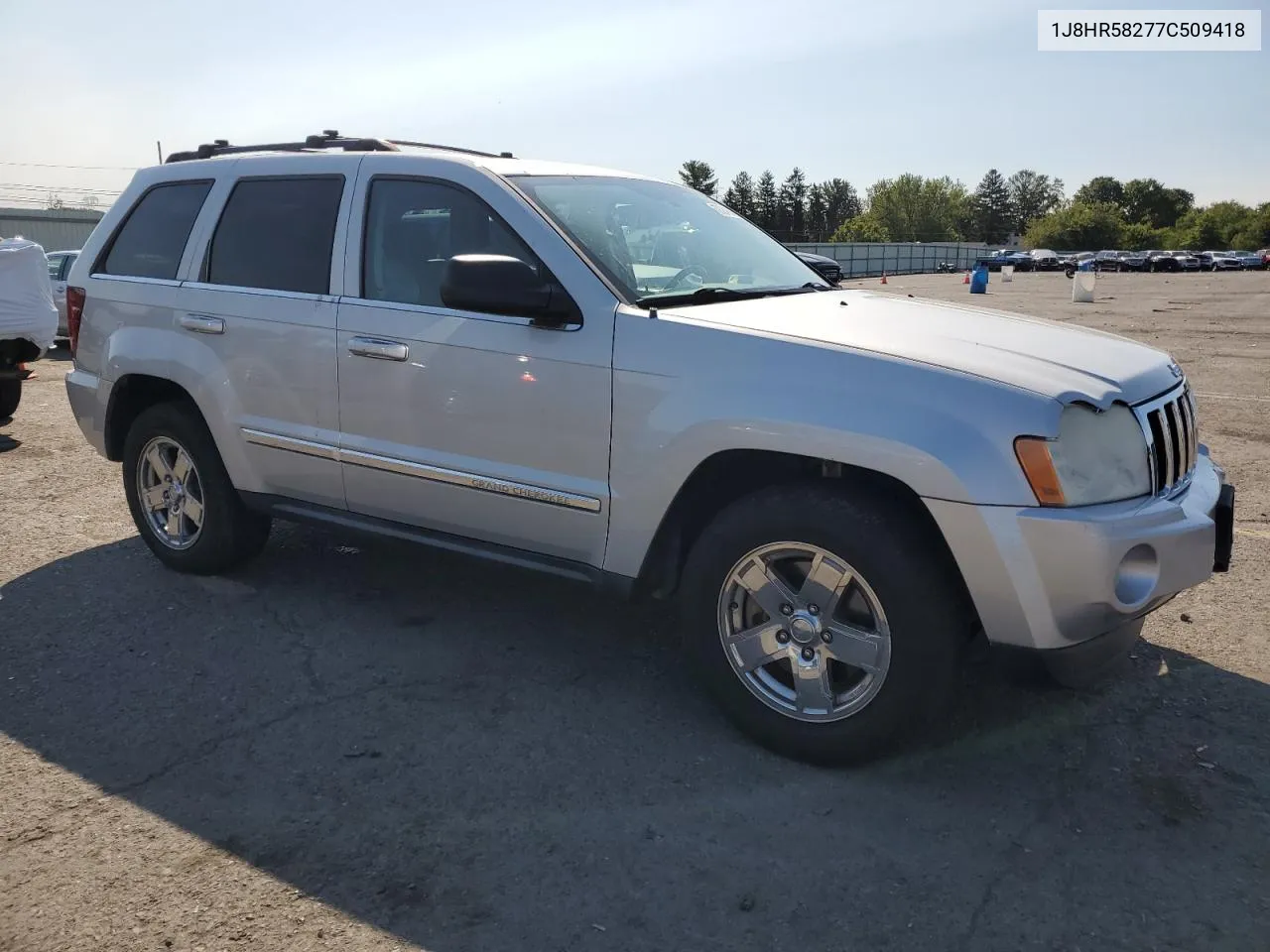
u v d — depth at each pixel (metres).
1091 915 2.54
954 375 2.93
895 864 2.75
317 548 5.40
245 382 4.39
